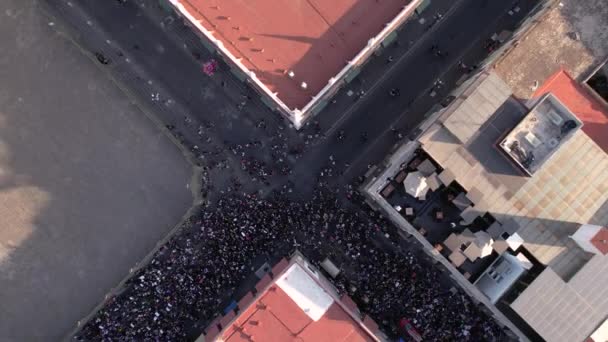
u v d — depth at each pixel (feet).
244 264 212.23
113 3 214.90
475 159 162.50
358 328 189.47
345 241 210.59
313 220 210.59
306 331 188.96
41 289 220.23
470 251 160.76
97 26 215.72
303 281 190.49
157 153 217.56
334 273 209.36
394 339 209.56
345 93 211.41
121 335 212.02
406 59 210.38
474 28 208.13
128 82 216.95
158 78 216.33
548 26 175.94
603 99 175.83
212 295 212.43
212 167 215.92
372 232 210.79
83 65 216.95
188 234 214.69
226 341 191.11
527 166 162.50
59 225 219.00
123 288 215.72
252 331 190.08
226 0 180.04
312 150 213.66
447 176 162.91
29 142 217.97
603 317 155.02
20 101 217.36
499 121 161.38
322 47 179.22
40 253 219.41
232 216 211.20
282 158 214.48
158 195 217.97
